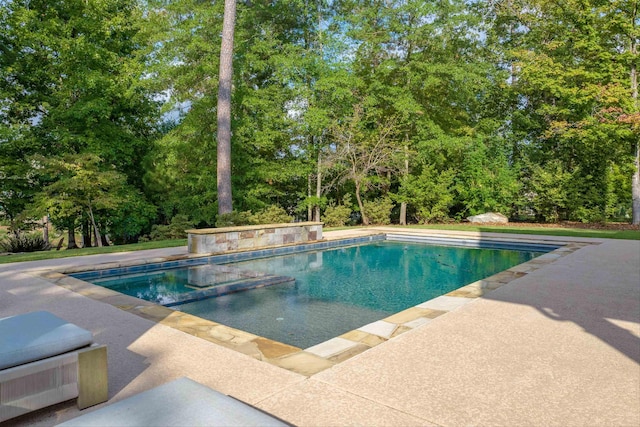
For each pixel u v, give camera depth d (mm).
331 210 18578
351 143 18516
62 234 22719
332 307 5922
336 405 2502
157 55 17359
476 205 19203
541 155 19875
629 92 16359
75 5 16547
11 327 2633
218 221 13242
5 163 16156
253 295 6609
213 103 17500
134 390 2721
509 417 2361
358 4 19281
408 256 10766
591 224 17328
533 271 7016
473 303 5008
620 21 16078
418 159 18953
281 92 18469
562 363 3154
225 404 1819
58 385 2428
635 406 2488
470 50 20562
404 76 19359
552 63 17375
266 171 18844
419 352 3404
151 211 18422
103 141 17359
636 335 3795
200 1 18609
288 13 19047
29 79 16844
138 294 6473
